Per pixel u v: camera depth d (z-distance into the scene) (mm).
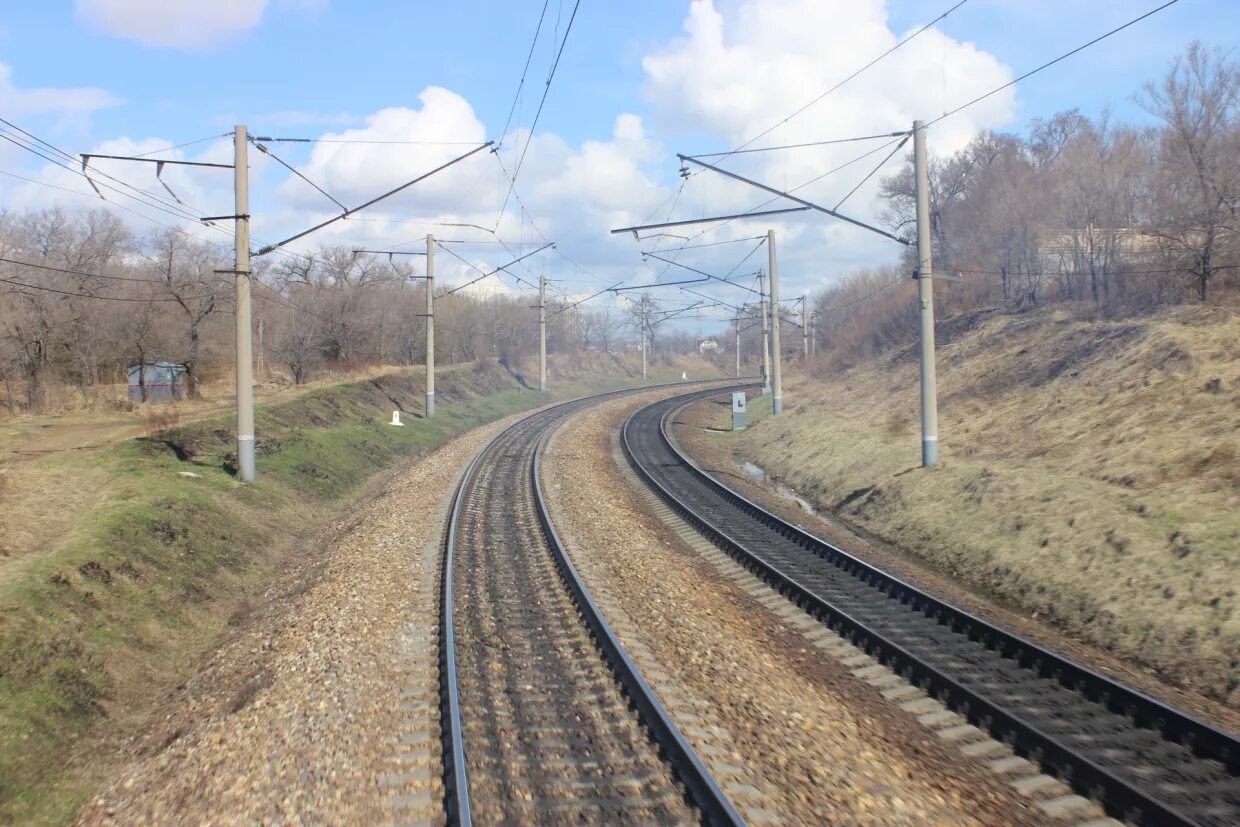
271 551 18859
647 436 41656
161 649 12695
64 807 8398
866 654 11930
